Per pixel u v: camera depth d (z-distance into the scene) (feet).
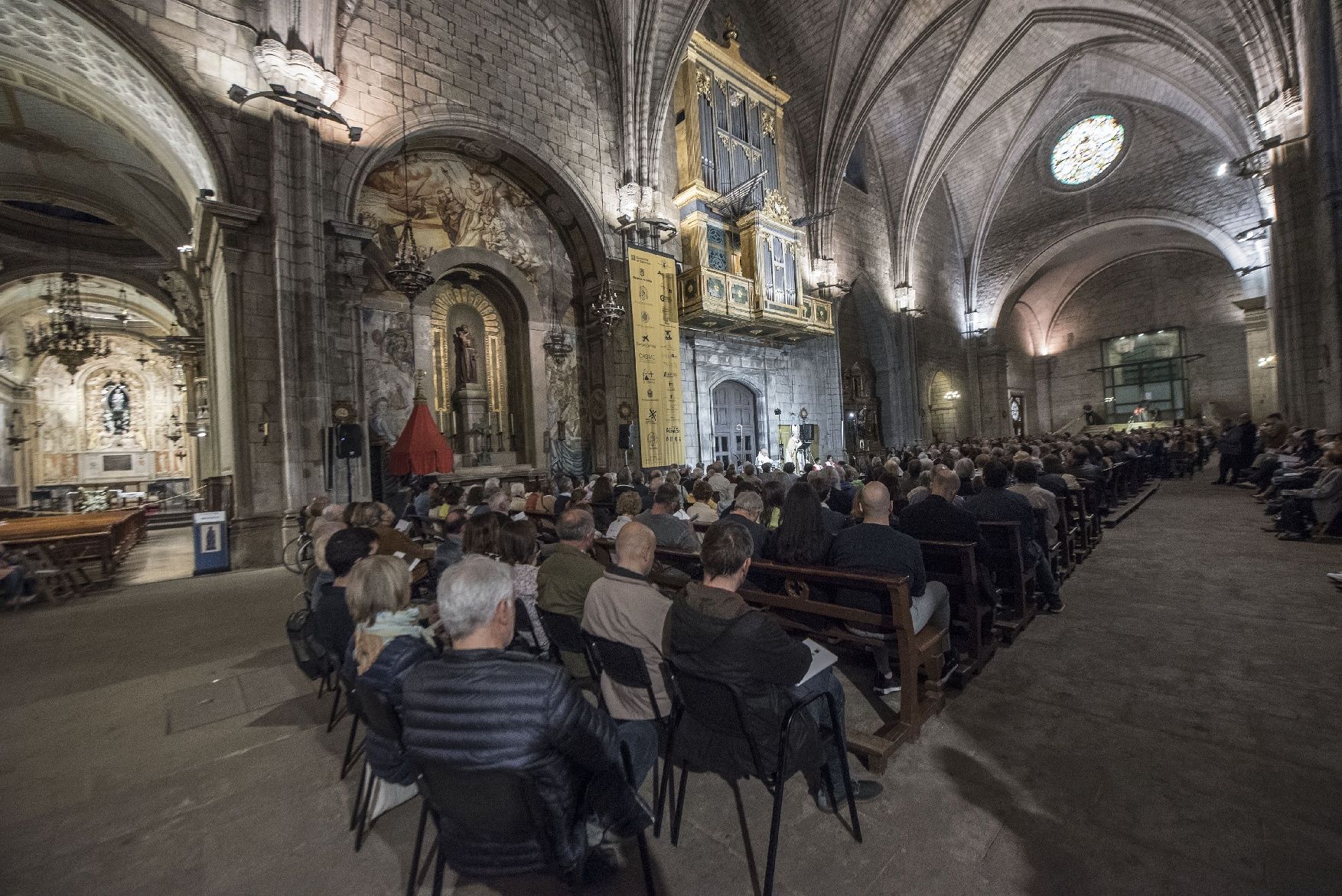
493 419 47.73
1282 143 49.11
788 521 13.26
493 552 13.21
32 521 38.11
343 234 35.06
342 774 10.67
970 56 75.10
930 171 85.46
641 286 50.96
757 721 7.74
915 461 29.81
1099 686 12.76
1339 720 10.81
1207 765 9.64
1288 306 49.01
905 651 10.70
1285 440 41.29
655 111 51.72
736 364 64.28
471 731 5.76
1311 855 7.49
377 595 7.84
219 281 35.24
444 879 8.00
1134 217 92.53
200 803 9.92
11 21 30.78
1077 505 24.41
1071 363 123.75
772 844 7.28
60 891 7.82
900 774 9.84
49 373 87.45
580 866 6.69
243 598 24.68
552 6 47.09
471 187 45.24
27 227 62.49
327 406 33.96
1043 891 7.16
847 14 63.46
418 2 39.93
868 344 87.35
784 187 67.05
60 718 13.34
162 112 33.65
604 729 6.61
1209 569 22.17
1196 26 63.62
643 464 49.39
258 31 31.78
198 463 87.40
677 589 14.79
